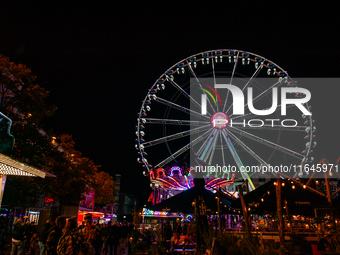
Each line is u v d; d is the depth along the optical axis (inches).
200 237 396.2
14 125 747.4
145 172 1169.4
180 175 1096.2
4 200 1102.4
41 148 797.2
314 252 398.9
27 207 1364.4
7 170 337.1
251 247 286.0
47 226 366.6
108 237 652.1
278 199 362.0
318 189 479.5
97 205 2743.6
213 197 506.9
